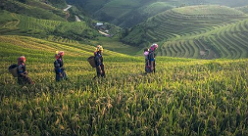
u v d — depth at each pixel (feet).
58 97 34.42
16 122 27.07
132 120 27.66
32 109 30.17
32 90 40.19
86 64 90.84
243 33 497.05
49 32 599.16
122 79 47.16
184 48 485.56
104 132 25.68
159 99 32.76
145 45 568.41
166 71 56.39
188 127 26.48
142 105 31.83
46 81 47.47
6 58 98.02
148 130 26.17
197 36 544.62
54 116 28.94
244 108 29.71
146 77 46.60
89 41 604.08
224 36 501.56
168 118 28.27
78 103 31.89
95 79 46.21
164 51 487.61
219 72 49.49
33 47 202.59
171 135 25.29
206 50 460.14
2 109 29.66
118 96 33.47
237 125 27.68
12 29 568.41
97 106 30.12
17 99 35.35
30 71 66.23
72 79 47.98
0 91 39.22
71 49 234.38
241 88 37.24
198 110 28.96
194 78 45.91
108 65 83.56
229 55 422.41
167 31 643.04
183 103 32.40
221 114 28.66
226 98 33.09
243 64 60.18
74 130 25.93
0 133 24.97
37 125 26.86
